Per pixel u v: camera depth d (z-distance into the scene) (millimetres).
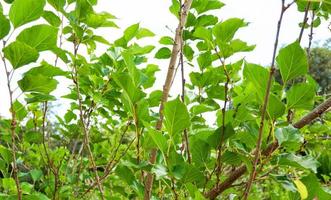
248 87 1392
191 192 1141
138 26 1924
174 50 1443
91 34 1728
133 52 1875
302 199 1101
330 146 2025
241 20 1283
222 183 1307
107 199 1542
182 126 1081
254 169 1024
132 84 1147
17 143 2164
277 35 945
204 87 1771
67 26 1698
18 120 1698
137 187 1292
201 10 1842
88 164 2342
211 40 1441
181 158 1132
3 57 1099
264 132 1232
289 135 1117
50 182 2035
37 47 1153
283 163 1107
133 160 1247
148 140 1268
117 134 2482
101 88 1901
